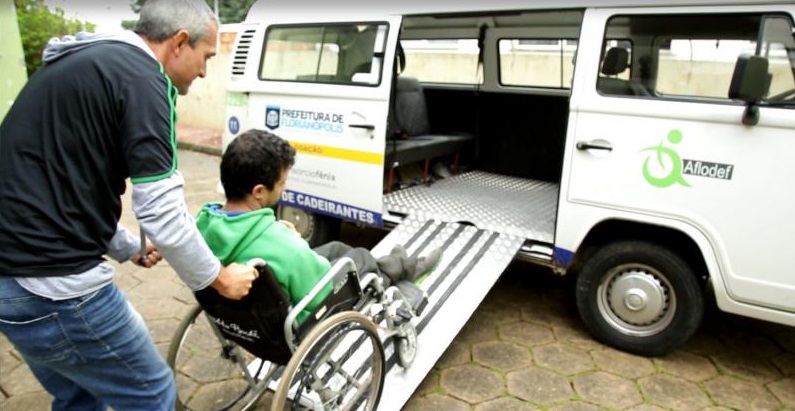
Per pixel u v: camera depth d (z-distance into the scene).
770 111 2.65
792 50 2.62
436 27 5.18
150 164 1.49
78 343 1.60
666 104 2.87
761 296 2.79
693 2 2.81
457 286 3.19
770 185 2.68
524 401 2.80
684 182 2.87
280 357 2.16
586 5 3.11
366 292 2.44
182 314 3.52
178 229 1.53
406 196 4.46
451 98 5.53
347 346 2.57
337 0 3.94
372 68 3.77
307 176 4.17
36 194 1.49
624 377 3.01
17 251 1.49
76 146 1.50
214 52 1.79
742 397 2.87
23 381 2.81
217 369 2.92
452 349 3.27
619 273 3.21
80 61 1.52
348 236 5.07
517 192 4.75
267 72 4.29
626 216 3.03
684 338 3.05
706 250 2.86
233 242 1.97
